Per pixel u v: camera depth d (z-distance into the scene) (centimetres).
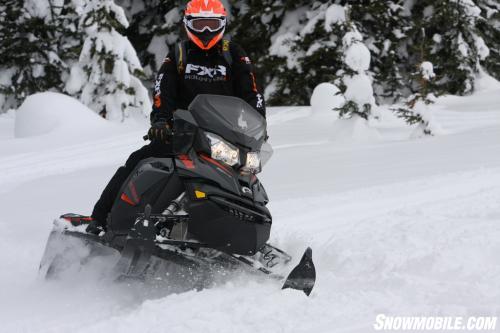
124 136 6250
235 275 1472
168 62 1642
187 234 1473
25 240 2306
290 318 1229
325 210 2394
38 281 1738
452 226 1905
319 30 8919
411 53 9369
